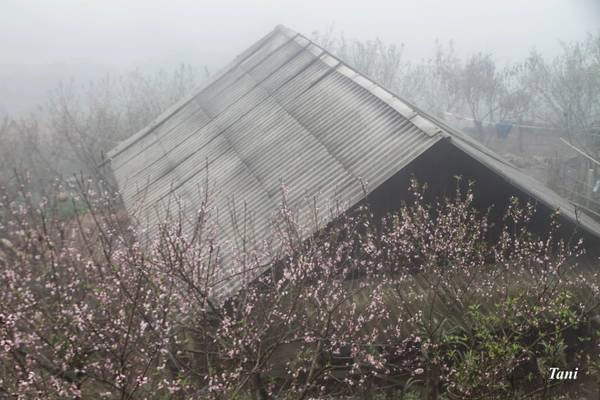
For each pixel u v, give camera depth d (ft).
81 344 17.69
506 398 22.17
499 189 30.19
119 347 17.74
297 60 47.93
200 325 20.43
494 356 20.59
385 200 28.76
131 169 45.98
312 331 21.07
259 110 43.27
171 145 46.06
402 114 32.48
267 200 32.22
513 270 28.14
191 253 21.66
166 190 39.42
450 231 26.23
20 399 15.40
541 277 25.79
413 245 27.02
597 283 29.01
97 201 28.55
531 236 31.78
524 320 23.00
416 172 28.71
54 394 16.61
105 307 18.12
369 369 24.40
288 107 41.22
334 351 23.06
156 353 17.81
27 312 18.39
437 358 22.04
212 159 40.16
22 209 26.78
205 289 19.31
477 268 26.94
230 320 20.54
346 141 33.45
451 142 28.22
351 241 24.47
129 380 18.52
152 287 19.02
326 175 31.45
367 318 24.95
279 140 37.58
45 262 21.56
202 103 50.70
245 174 36.01
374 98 36.24
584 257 32.04
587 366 25.98
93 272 21.20
